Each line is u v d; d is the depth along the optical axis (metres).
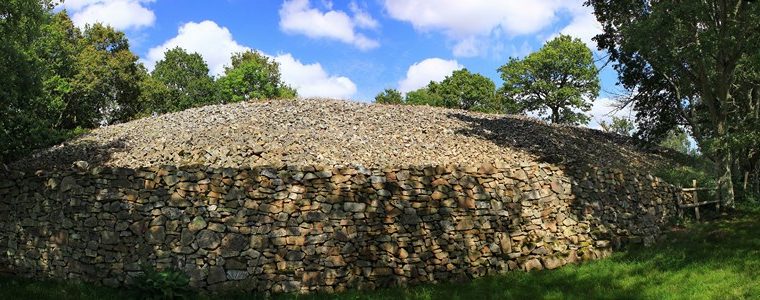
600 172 13.02
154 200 10.07
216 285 9.71
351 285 10.22
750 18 13.36
